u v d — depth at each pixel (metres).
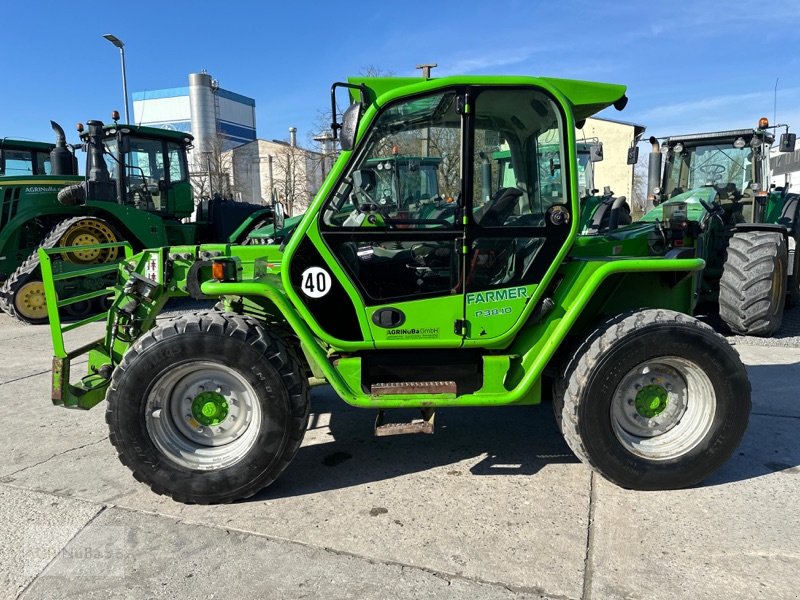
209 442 3.02
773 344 6.03
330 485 3.18
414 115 2.92
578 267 3.08
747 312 6.10
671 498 2.96
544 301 3.06
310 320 2.96
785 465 3.31
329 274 2.96
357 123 2.82
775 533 2.63
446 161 2.96
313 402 4.48
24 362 5.97
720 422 3.00
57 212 9.21
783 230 6.19
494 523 2.76
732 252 6.25
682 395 3.09
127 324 3.57
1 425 4.15
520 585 2.32
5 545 2.64
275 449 2.91
